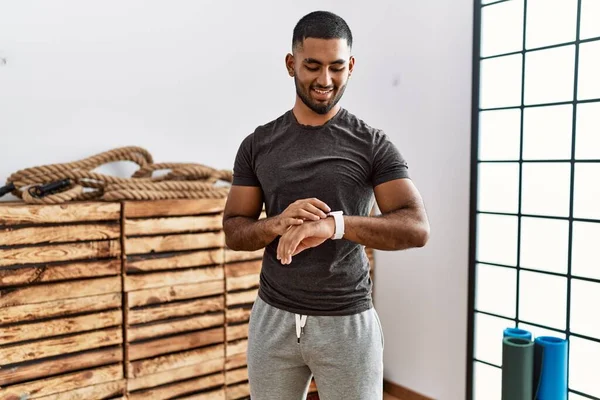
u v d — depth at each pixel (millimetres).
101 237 2119
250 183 1404
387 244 1202
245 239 1289
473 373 2592
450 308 2674
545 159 2303
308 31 1212
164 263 2268
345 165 1281
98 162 2348
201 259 2365
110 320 2152
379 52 2979
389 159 1295
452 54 2621
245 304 2520
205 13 2668
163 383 2293
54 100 2305
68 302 2057
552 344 2107
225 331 2453
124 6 2447
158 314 2262
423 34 2750
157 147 2568
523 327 2402
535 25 2316
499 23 2445
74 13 2330
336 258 1270
